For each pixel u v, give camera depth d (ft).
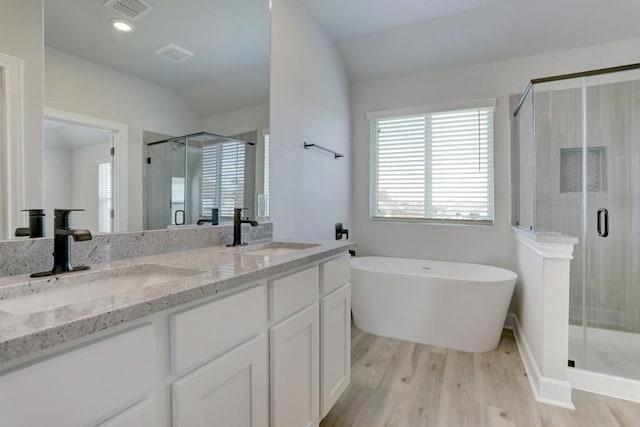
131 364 2.20
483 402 5.79
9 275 3.07
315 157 8.87
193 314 2.67
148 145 4.63
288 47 7.59
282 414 3.85
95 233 3.90
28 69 3.40
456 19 8.84
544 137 8.21
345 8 8.45
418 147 10.80
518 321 8.62
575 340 7.75
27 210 3.35
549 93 8.32
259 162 6.68
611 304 8.17
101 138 4.07
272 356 3.70
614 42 8.37
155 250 4.52
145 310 2.24
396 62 10.40
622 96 8.07
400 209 11.10
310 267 4.59
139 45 4.53
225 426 3.02
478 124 9.97
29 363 1.70
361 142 11.45
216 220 5.73
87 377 1.94
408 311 8.48
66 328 1.81
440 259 10.39
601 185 8.21
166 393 2.49
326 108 9.50
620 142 8.11
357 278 9.16
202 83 5.46
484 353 7.77
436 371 6.90
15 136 3.30
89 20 3.96
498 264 9.66
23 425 1.66
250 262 3.84
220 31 5.81
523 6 8.22
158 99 4.76
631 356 7.16
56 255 3.22
